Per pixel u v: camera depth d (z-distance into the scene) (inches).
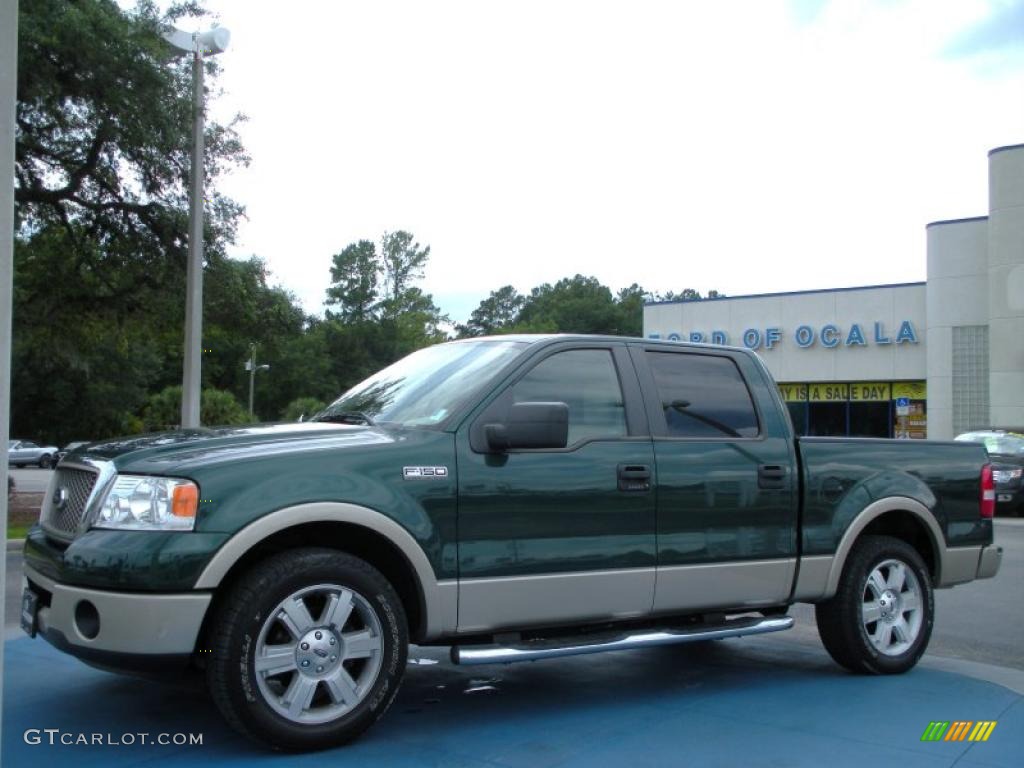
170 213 735.7
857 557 244.5
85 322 906.7
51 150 715.4
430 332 4069.9
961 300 1222.9
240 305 806.5
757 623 227.9
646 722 202.2
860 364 1325.0
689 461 218.1
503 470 195.2
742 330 1407.5
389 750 179.9
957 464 265.7
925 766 177.3
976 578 267.1
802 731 197.5
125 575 163.0
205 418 1939.0
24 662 241.6
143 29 638.5
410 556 182.9
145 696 213.8
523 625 195.8
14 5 127.9
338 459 180.9
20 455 1941.4
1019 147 1135.0
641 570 208.2
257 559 181.2
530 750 182.1
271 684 175.8
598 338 219.6
